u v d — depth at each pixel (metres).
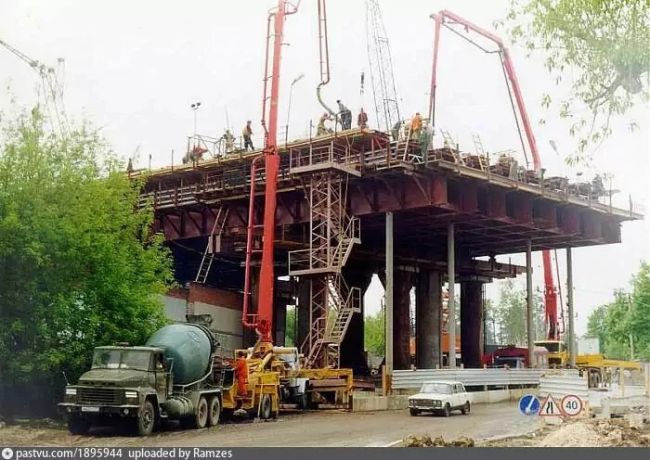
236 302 52.19
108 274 30.52
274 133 43.22
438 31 49.78
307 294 53.06
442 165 43.97
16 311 28.08
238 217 53.06
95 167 32.47
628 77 22.02
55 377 28.89
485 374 48.06
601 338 70.62
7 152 28.94
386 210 46.94
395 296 60.44
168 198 55.16
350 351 61.97
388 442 23.89
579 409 25.95
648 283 57.19
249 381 31.33
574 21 21.98
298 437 25.22
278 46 43.91
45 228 28.30
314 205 47.31
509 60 51.69
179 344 27.50
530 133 52.00
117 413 23.83
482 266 66.81
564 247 61.84
